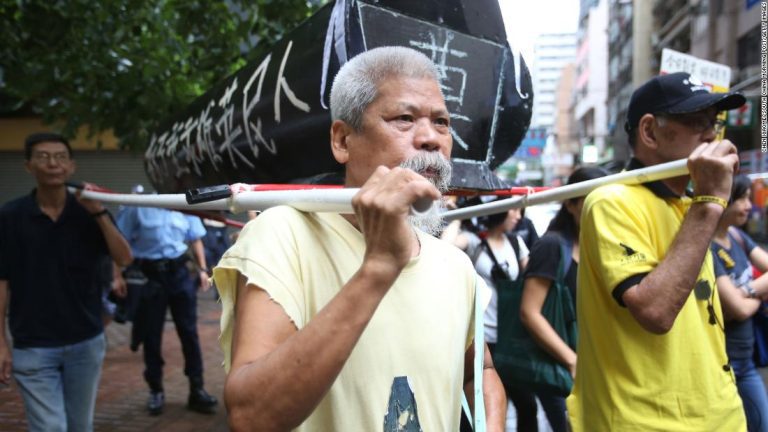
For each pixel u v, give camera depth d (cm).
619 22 2048
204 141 245
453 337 129
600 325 184
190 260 494
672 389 171
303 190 114
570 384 277
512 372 290
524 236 507
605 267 172
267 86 196
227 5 500
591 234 181
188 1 464
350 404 114
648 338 173
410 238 96
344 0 162
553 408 297
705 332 181
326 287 116
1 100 673
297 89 179
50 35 439
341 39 161
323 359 93
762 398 283
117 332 804
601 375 183
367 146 122
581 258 192
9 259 295
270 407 94
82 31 457
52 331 296
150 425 459
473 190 191
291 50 187
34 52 457
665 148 186
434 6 181
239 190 127
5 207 299
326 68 164
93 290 311
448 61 186
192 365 491
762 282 281
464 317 136
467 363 152
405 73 122
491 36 198
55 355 297
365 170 122
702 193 160
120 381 572
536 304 282
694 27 1382
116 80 459
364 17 165
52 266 296
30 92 466
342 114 126
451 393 126
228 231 938
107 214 307
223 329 115
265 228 114
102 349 317
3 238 294
